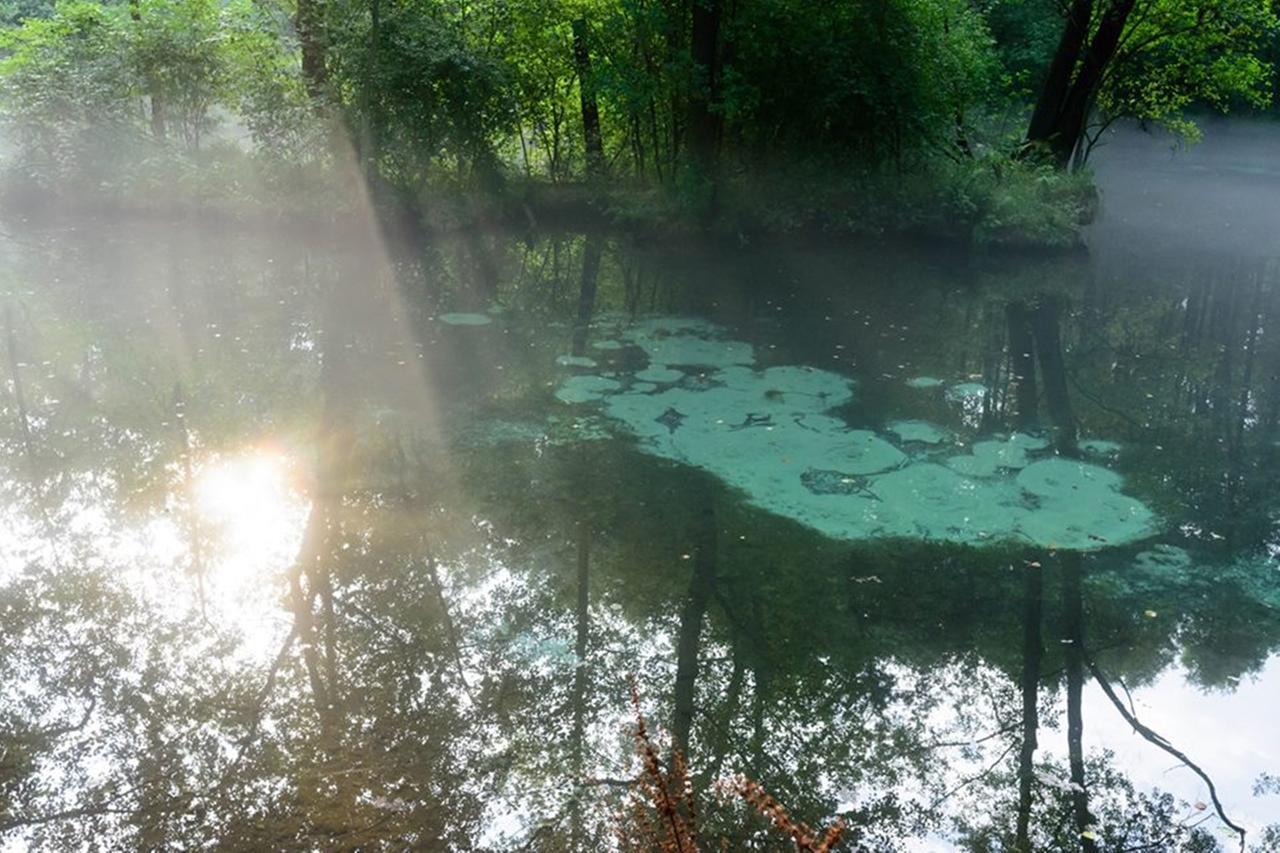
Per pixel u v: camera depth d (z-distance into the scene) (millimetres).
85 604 5648
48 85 15656
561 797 4199
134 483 7184
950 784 4477
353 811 4074
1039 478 7629
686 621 5656
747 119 16062
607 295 12570
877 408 8891
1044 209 15508
